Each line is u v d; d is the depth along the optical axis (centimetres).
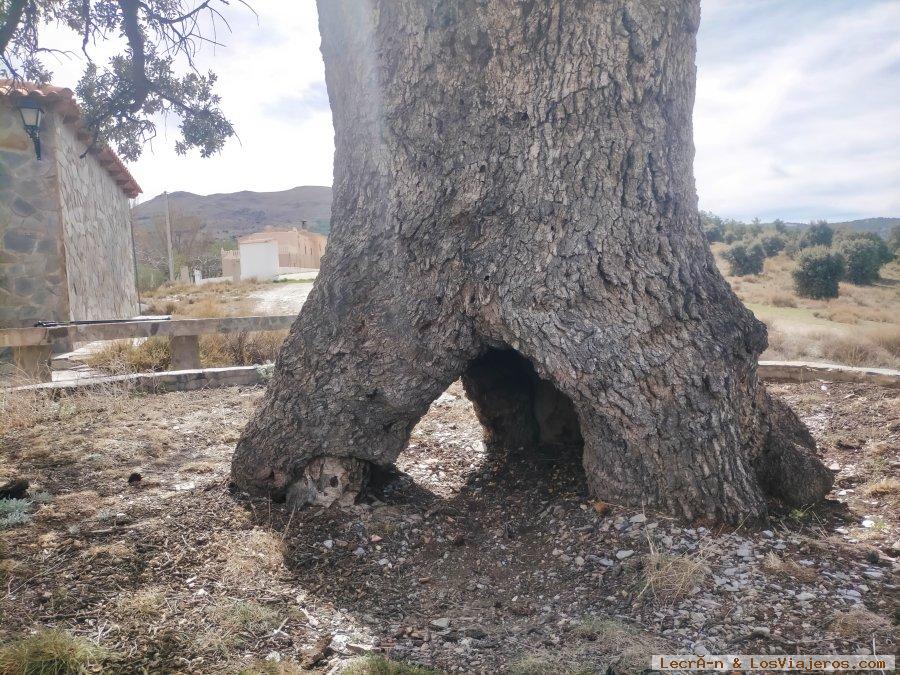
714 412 315
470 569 324
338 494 369
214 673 229
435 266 352
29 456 452
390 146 364
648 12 327
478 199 347
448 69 350
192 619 263
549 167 336
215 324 787
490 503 396
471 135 348
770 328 1188
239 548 322
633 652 229
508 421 471
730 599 257
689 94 361
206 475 424
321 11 393
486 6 336
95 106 694
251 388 700
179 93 725
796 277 2617
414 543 344
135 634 251
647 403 317
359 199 379
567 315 323
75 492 388
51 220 1007
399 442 382
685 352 320
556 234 332
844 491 375
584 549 313
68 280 1029
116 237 1512
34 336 715
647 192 335
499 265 337
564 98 332
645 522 314
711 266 361
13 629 249
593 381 320
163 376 680
